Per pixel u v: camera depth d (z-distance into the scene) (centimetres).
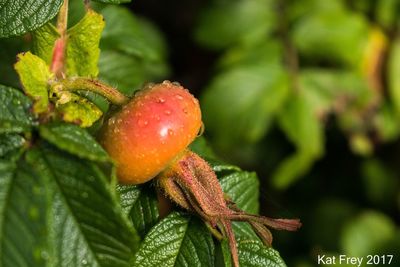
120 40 37
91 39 27
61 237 22
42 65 25
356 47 54
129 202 26
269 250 26
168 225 26
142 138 25
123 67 37
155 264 25
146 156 25
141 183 26
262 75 52
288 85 52
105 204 22
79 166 23
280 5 54
